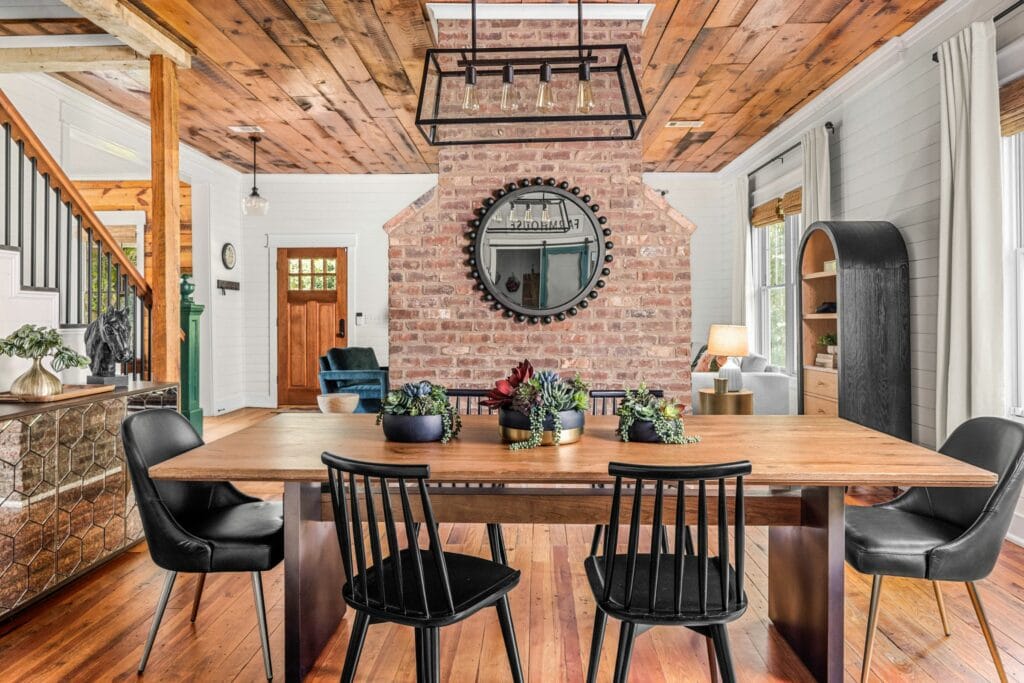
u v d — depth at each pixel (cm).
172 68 402
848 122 498
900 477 183
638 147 396
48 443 276
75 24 384
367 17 371
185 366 553
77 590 290
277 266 835
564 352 398
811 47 418
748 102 527
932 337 398
